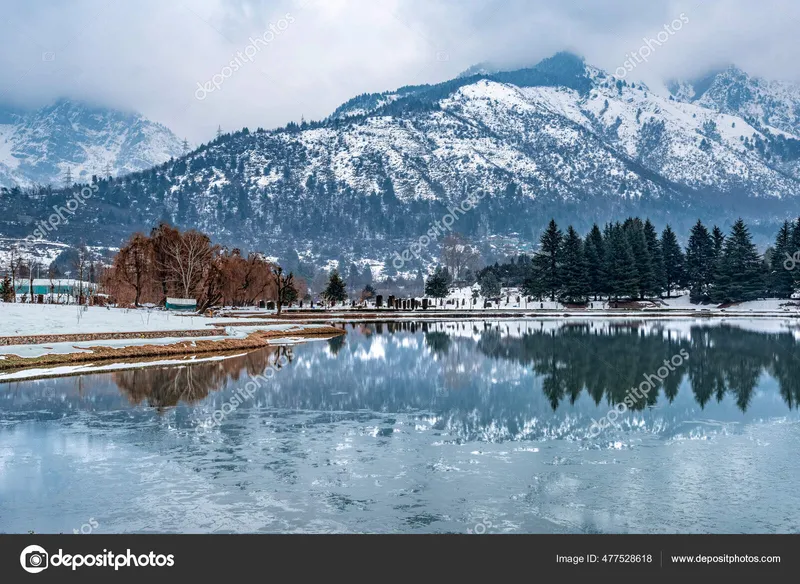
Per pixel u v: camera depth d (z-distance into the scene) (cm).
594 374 4572
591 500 2009
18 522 1875
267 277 12381
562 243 14988
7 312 6412
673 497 2034
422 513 1923
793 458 2422
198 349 5644
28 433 2792
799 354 5806
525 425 2975
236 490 2103
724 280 14500
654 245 15562
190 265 9512
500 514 1914
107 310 7612
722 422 3028
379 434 2798
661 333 8250
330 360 5262
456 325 9994
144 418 3078
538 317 12144
